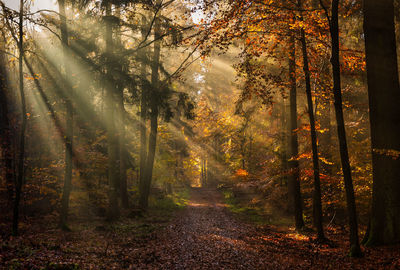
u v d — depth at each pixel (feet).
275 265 27.78
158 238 39.50
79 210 56.24
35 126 53.21
